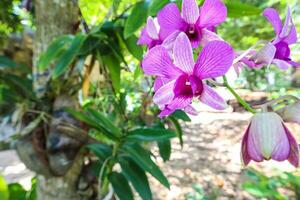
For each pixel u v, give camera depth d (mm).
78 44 235
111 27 258
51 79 249
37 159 242
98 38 255
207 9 167
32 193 315
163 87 156
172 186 835
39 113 245
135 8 222
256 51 179
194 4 166
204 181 858
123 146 255
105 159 253
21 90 236
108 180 259
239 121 1325
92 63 279
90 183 268
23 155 242
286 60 176
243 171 893
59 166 245
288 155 171
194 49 179
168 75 159
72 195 264
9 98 231
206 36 170
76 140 250
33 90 250
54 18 246
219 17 168
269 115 174
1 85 233
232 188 818
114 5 281
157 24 200
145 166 245
